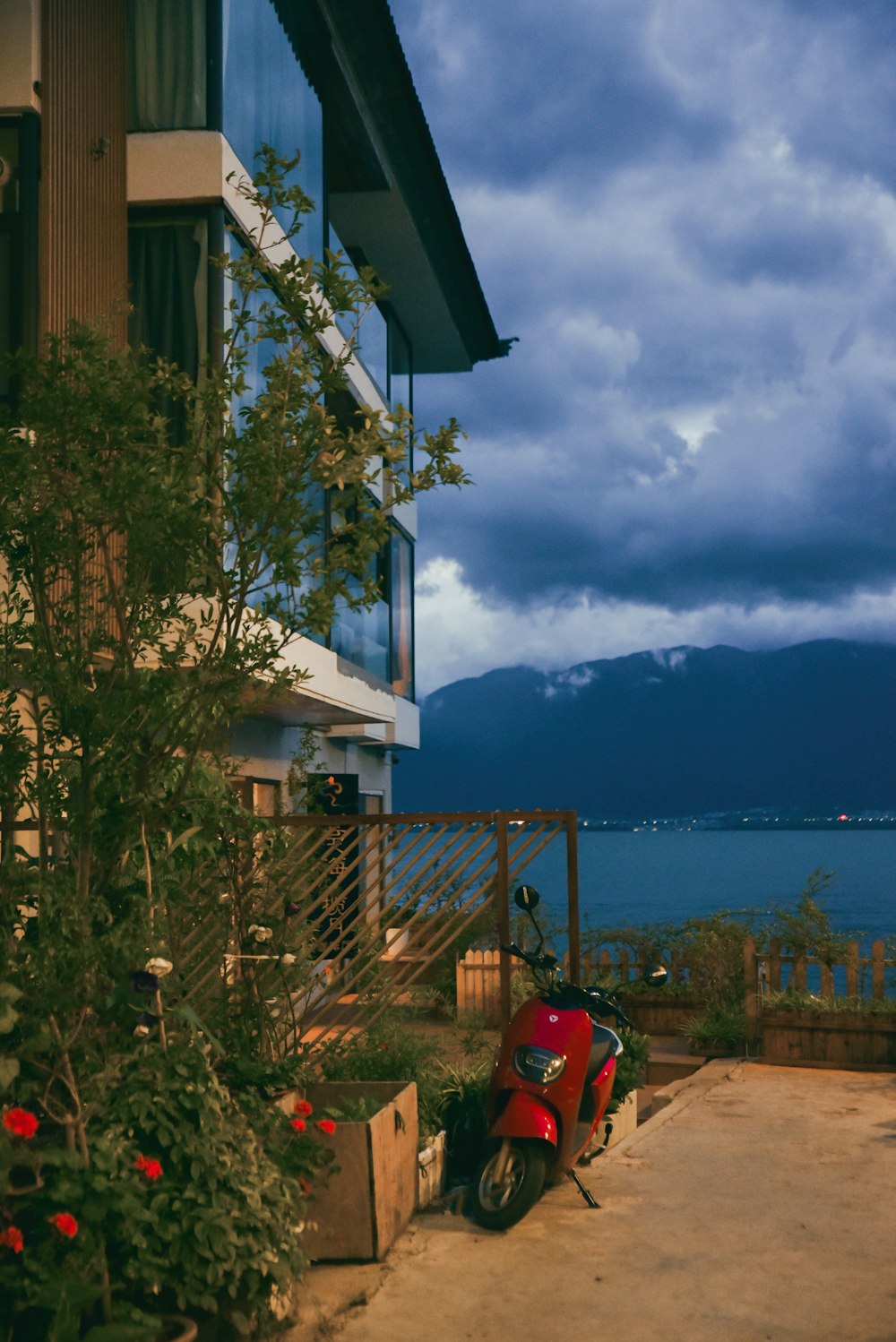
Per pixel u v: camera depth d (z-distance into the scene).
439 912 7.78
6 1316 4.08
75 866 5.06
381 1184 5.71
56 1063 4.60
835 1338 4.80
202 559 5.25
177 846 5.86
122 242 10.06
